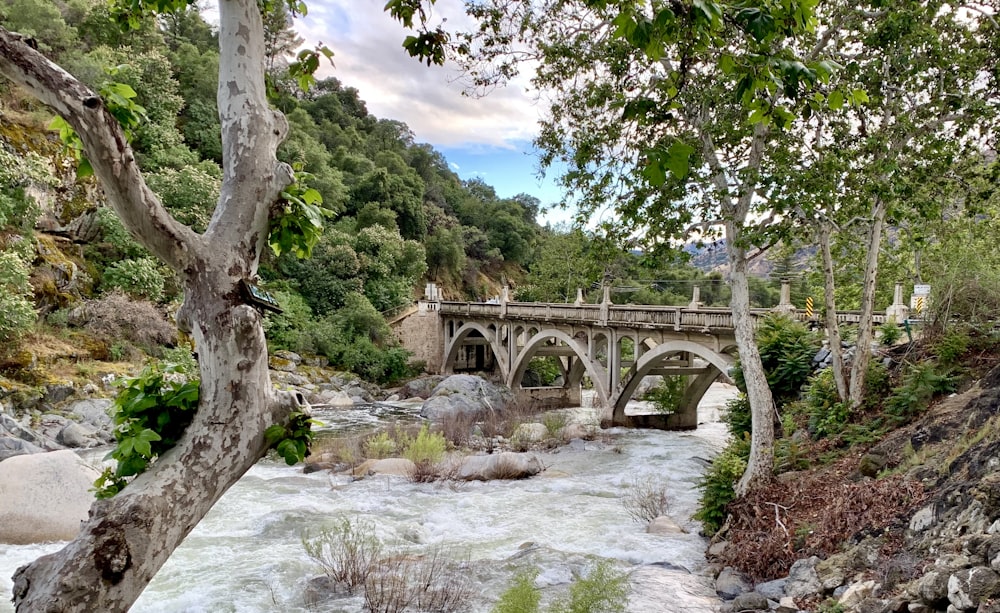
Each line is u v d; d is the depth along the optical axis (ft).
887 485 26.09
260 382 8.04
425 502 43.86
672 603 24.93
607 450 66.28
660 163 7.90
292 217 8.78
